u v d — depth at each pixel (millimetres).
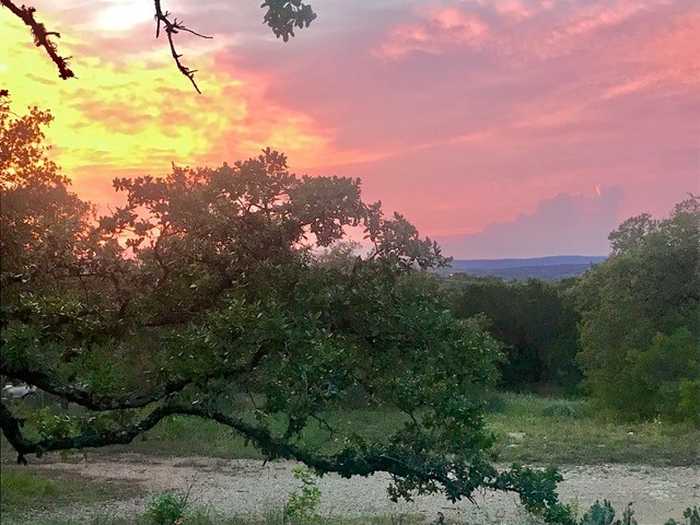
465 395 6789
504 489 6473
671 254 25078
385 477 14250
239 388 6184
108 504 12023
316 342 5766
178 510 10281
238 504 12016
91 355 6199
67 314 5746
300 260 6527
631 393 22750
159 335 6508
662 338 22016
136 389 6488
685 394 20000
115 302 6309
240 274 6402
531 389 41188
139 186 6082
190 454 16812
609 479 13648
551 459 15461
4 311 5609
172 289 6305
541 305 41375
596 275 26047
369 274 6578
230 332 5715
